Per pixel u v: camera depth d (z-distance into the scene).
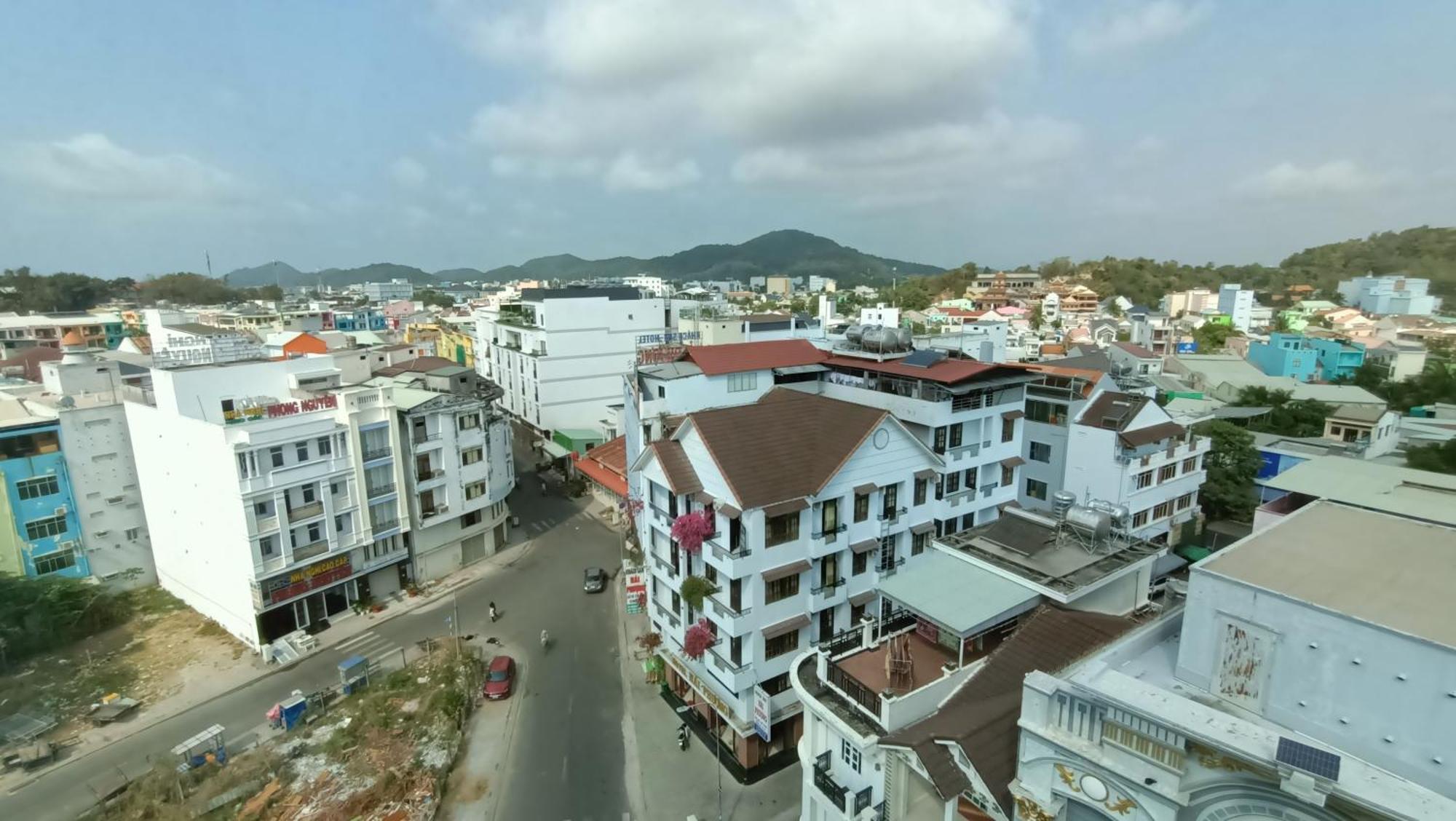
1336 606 11.39
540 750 31.67
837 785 18.70
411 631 42.81
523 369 89.19
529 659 39.69
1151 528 45.62
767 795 28.64
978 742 14.44
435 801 28.03
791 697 29.89
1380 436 51.81
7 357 82.69
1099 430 43.94
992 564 21.41
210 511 40.91
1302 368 89.75
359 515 44.41
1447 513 26.45
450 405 49.97
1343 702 11.01
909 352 40.97
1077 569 20.56
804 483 29.17
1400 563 13.01
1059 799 13.02
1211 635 12.77
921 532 33.94
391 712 33.88
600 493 66.81
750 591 28.09
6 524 41.97
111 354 64.31
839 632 31.45
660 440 32.66
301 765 30.36
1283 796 10.41
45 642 39.66
